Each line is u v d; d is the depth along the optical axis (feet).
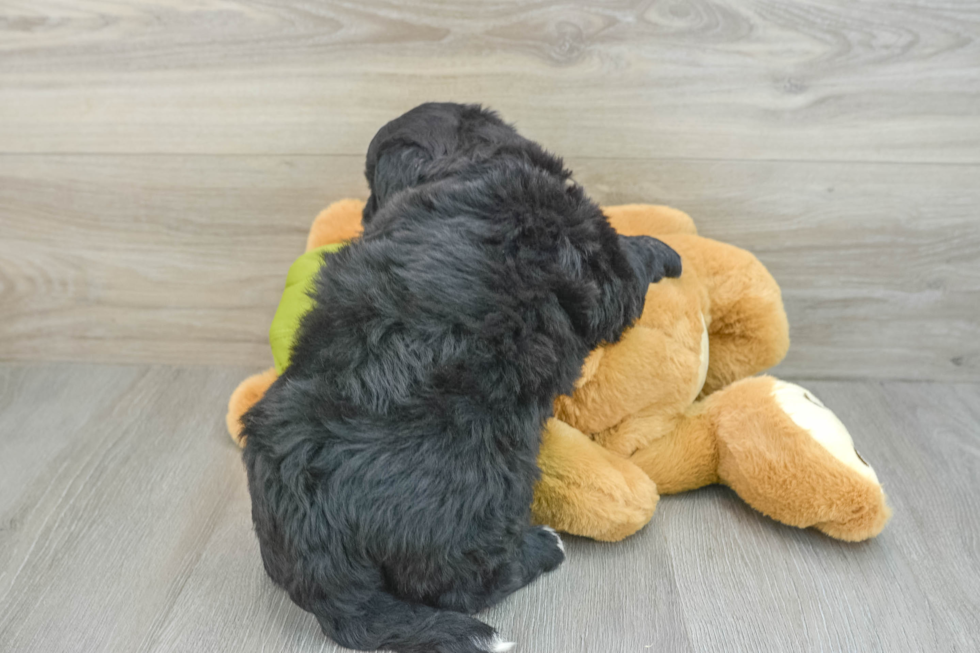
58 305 5.16
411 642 2.82
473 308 2.79
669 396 3.64
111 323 5.22
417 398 2.72
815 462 3.39
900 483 4.03
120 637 3.12
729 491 3.95
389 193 3.53
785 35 4.22
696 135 4.50
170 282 5.09
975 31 4.16
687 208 4.71
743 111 4.42
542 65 4.35
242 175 4.74
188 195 4.81
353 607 2.85
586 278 2.99
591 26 4.24
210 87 4.49
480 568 2.89
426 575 2.84
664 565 3.43
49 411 4.76
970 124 4.39
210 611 3.25
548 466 3.41
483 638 2.79
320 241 4.43
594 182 4.65
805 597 3.26
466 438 2.73
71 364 5.31
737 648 3.00
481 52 4.33
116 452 4.35
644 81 4.37
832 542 3.58
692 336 3.59
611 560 3.47
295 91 4.49
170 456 4.33
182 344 5.25
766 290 4.04
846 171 4.54
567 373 3.02
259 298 5.12
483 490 2.76
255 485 2.86
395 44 4.33
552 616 3.15
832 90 4.34
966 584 3.34
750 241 4.78
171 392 5.00
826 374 5.14
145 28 4.34
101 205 4.85
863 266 4.80
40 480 4.10
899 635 3.07
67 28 4.34
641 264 3.42
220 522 3.80
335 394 2.75
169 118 4.59
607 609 3.19
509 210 2.95
